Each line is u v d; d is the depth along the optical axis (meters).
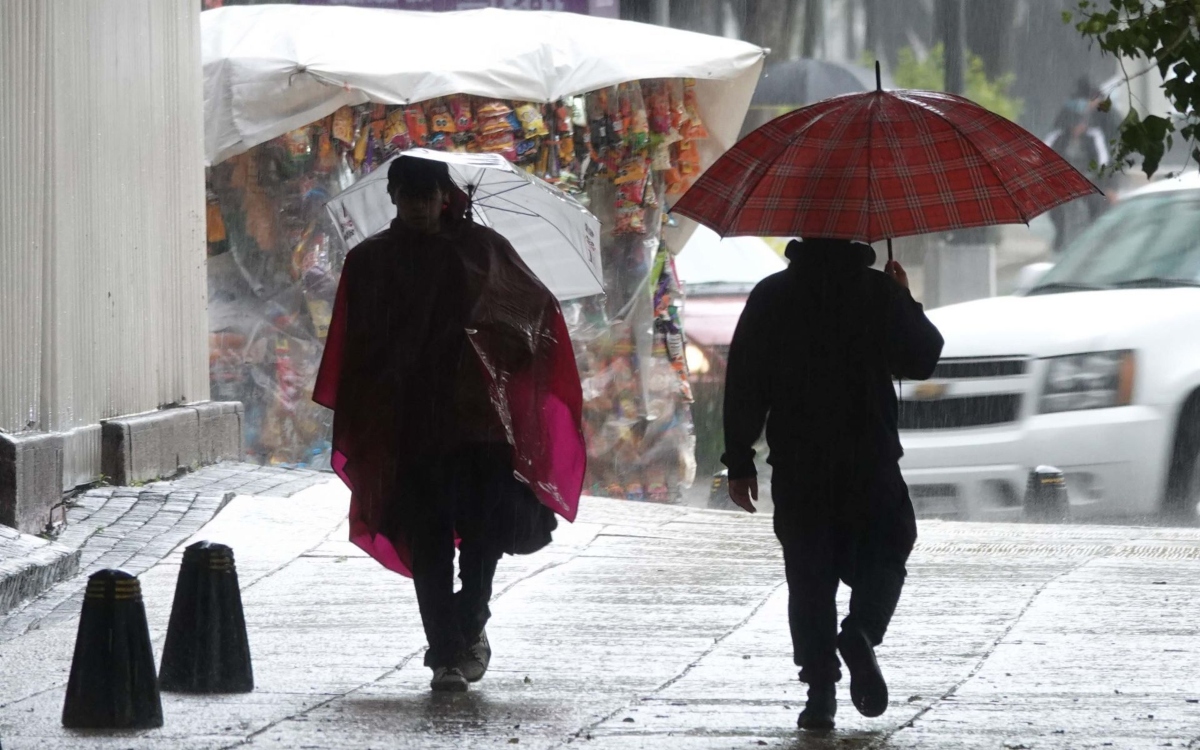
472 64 45.22
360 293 22.84
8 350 34.09
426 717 21.25
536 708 21.88
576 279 28.02
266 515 37.41
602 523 38.59
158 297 42.41
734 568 33.34
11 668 24.61
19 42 34.44
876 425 20.12
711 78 47.41
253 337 48.16
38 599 29.92
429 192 22.73
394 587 31.44
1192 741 19.67
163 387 42.78
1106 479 39.75
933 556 34.53
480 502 22.77
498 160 25.66
